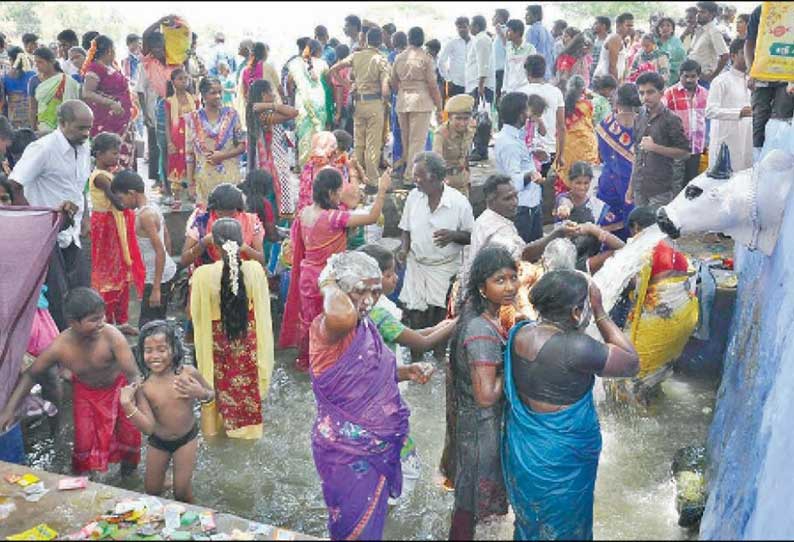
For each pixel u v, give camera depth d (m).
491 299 3.25
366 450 3.18
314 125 9.46
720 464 3.86
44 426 5.02
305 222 5.32
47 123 7.91
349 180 6.89
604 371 3.06
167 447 4.05
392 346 4.28
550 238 5.15
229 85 12.57
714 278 5.62
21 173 5.29
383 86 8.65
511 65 10.42
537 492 3.08
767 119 5.09
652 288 4.75
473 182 8.78
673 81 10.42
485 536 3.29
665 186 6.33
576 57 10.79
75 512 3.48
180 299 6.68
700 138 7.33
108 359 4.23
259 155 7.76
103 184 5.59
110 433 4.39
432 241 5.59
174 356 3.98
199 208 6.16
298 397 5.36
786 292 3.47
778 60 3.93
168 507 3.44
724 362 5.22
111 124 8.02
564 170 7.89
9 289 4.14
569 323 3.12
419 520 3.89
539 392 3.07
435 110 8.99
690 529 3.57
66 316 4.12
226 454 4.66
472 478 3.35
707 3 9.38
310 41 9.56
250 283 4.64
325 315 3.06
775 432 3.08
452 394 3.51
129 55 11.34
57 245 5.44
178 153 8.07
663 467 4.27
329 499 3.25
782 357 3.30
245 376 4.70
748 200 3.93
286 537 3.16
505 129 6.31
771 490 2.77
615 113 6.79
